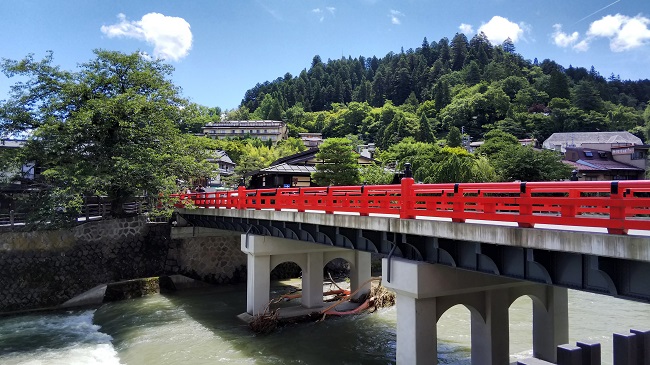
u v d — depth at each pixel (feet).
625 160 198.49
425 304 40.09
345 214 48.91
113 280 93.25
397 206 48.44
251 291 72.59
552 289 47.96
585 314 71.97
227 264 105.91
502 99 360.28
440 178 126.21
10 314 80.84
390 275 42.04
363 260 80.89
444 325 68.85
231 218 82.64
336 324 70.38
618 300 81.92
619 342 31.30
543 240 28.94
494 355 44.11
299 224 58.95
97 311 82.02
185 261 101.71
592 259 27.43
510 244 31.01
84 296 86.94
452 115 369.91
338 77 577.84
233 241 107.55
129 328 70.38
